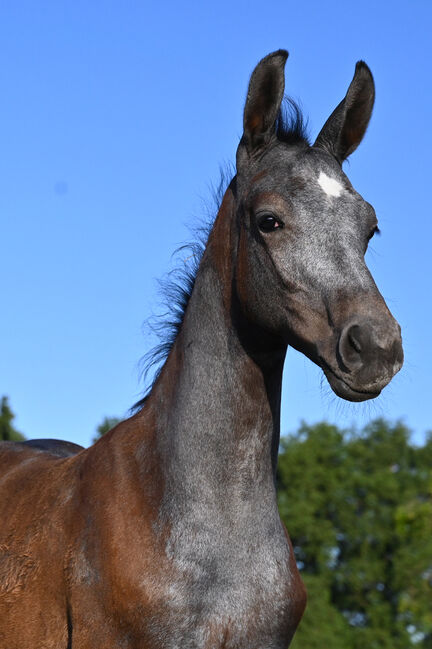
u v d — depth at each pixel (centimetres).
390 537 3288
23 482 459
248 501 384
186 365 403
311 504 3362
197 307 411
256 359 392
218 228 418
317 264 371
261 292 386
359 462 3600
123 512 387
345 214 378
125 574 373
